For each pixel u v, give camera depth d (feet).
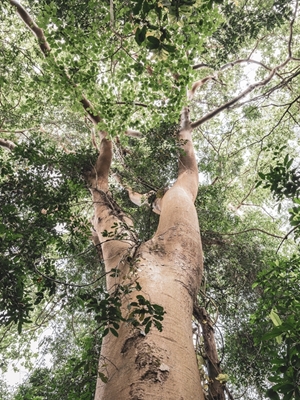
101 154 24.82
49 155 21.90
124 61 20.47
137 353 9.04
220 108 27.45
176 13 8.08
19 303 12.33
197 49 19.12
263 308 14.71
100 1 18.83
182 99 22.38
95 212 21.40
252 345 22.84
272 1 21.81
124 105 23.56
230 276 27.37
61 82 21.57
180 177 23.45
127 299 11.02
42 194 19.16
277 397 8.72
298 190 12.09
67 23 19.86
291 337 9.29
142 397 7.79
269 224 34.24
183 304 11.44
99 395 8.78
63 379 19.83
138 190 29.30
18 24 29.78
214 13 17.89
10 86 31.55
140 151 29.43
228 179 39.17
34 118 33.32
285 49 38.11
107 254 15.76
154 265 12.96
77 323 28.40
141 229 25.67
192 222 16.84
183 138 26.78
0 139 28.76
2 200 18.15
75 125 37.76
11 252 13.65
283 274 15.12
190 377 8.73
